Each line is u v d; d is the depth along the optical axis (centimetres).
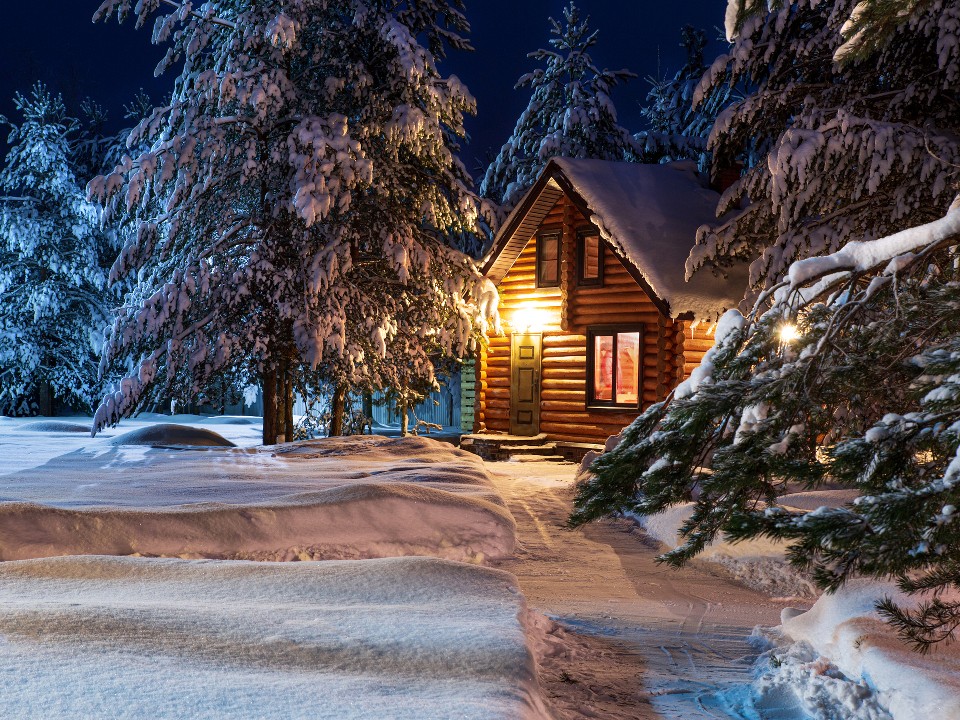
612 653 596
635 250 2092
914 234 494
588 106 3375
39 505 844
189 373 1995
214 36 2091
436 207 2283
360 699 367
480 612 544
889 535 353
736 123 1739
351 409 2561
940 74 1512
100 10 1944
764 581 874
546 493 1566
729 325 520
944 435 375
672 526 1073
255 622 486
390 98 2144
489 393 2520
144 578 618
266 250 1991
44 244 3681
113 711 333
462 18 2284
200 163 2005
